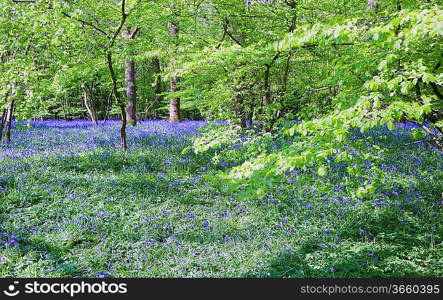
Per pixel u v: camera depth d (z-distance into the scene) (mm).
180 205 7367
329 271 5113
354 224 6438
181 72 5695
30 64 5551
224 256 5555
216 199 7691
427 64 4113
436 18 2734
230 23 10109
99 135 13430
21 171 8320
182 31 10367
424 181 8070
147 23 9781
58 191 7402
